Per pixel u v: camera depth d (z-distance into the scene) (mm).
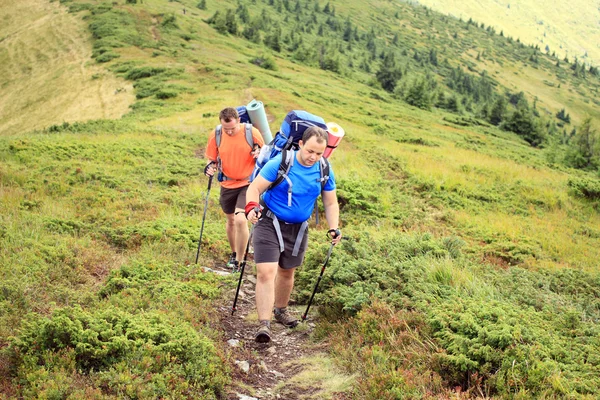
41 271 6066
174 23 104938
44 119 60594
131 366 4180
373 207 13023
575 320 5688
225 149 7125
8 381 3871
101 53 80625
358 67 181000
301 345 5547
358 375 4750
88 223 8859
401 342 5094
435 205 15305
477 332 4957
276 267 5344
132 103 56781
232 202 7496
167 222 9180
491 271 8195
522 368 4449
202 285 6371
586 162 47844
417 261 7254
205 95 53375
